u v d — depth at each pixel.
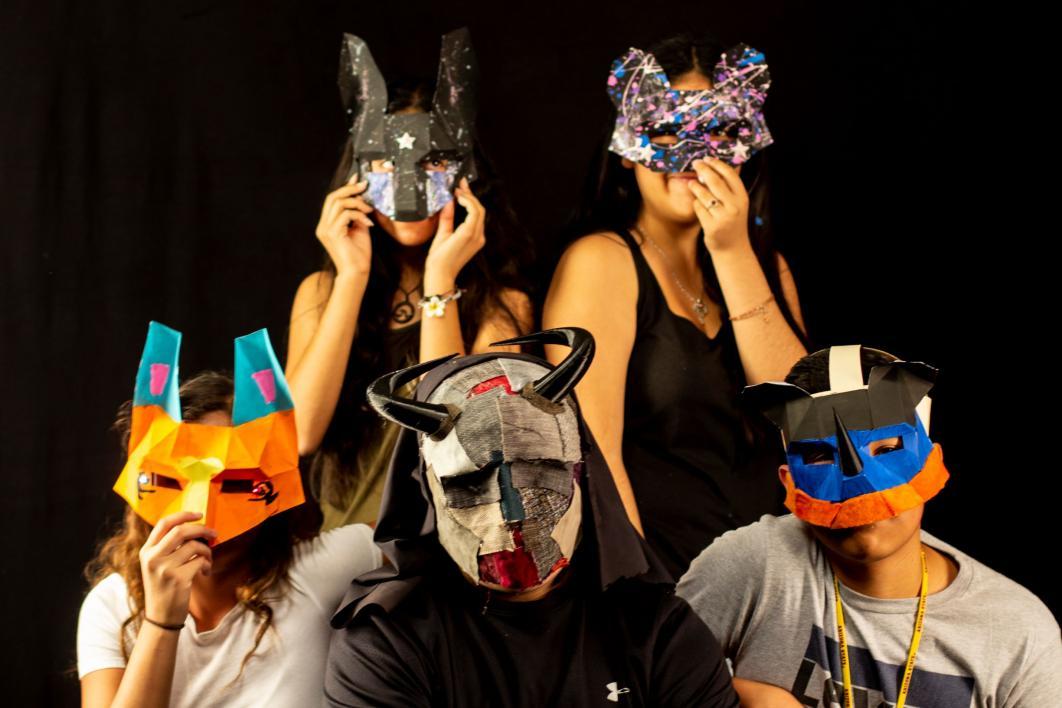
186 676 2.16
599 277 2.74
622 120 2.80
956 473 3.48
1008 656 1.99
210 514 2.05
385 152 2.80
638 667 1.90
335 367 2.80
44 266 3.52
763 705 2.07
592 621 1.93
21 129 3.54
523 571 1.78
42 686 3.37
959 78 3.56
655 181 2.80
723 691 1.94
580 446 1.91
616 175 2.90
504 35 3.71
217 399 2.20
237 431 2.08
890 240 3.58
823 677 2.06
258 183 3.64
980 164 3.54
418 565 1.93
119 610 2.21
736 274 2.78
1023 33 3.52
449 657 1.87
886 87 3.60
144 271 3.56
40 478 3.45
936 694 2.00
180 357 3.57
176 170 3.61
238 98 3.65
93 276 3.54
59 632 3.40
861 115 3.60
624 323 2.73
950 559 2.11
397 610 1.89
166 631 1.99
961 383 3.51
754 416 2.78
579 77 3.71
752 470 2.79
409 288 2.95
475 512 1.78
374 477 2.82
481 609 1.91
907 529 1.97
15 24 3.56
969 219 3.54
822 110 3.62
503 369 1.87
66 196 3.54
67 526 3.44
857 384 1.97
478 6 3.71
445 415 1.79
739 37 3.65
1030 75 3.51
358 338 2.90
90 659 2.17
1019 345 3.48
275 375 2.11
